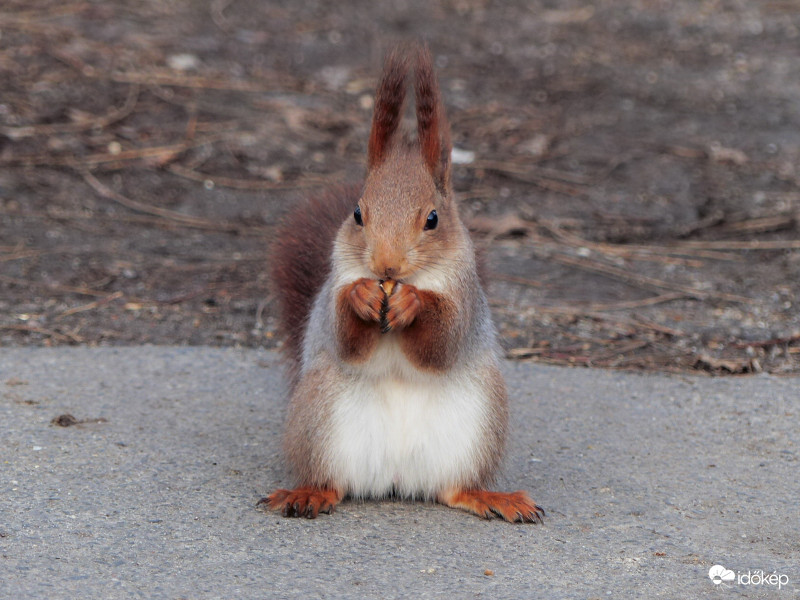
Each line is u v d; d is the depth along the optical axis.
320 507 7.17
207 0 22.47
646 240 14.55
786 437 9.03
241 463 8.12
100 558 6.36
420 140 7.20
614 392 10.10
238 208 15.06
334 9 22.75
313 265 8.52
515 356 11.02
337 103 18.36
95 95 17.64
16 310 11.77
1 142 16.11
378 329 6.83
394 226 6.70
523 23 23.06
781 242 14.38
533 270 13.51
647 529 7.15
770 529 7.19
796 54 21.86
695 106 19.19
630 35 22.73
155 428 8.80
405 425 7.15
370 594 6.01
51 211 14.58
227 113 17.64
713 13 24.33
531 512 7.18
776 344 11.34
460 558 6.57
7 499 7.19
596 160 17.00
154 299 12.30
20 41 19.06
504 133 17.78
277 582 6.12
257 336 11.48
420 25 22.33
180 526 6.89
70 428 8.68
